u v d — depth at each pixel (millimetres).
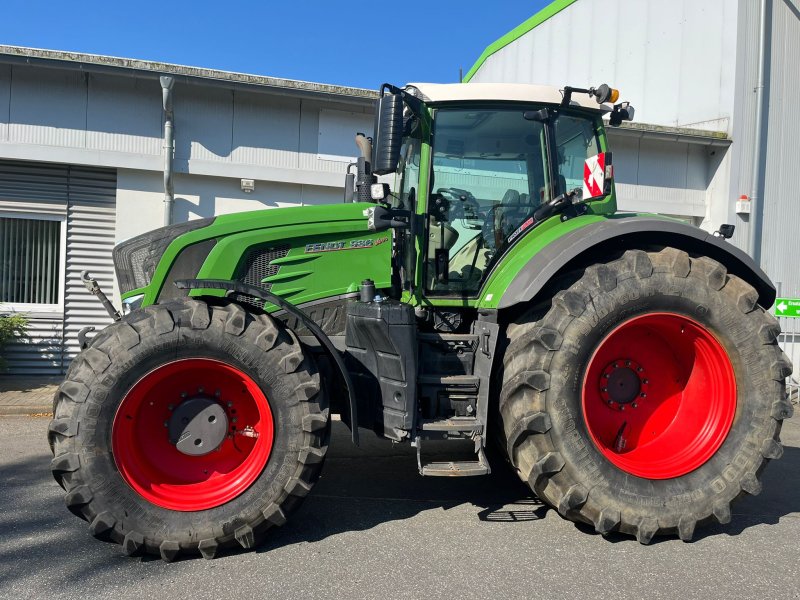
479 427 3266
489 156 3832
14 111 6988
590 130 4098
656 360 3631
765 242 8922
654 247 3551
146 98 7320
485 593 2645
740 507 3840
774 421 3361
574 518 3207
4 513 3537
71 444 2811
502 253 3789
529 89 3826
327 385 3549
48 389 6930
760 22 8602
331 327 3639
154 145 7379
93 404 2830
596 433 3525
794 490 4203
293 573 2811
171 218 7355
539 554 3059
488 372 3354
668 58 9492
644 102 9898
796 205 9023
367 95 7758
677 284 3307
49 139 7102
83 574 2779
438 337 3484
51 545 3096
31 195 7320
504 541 3215
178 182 7559
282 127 7754
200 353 2971
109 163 7246
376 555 3016
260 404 3062
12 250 7410
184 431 3084
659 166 9062
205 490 3035
